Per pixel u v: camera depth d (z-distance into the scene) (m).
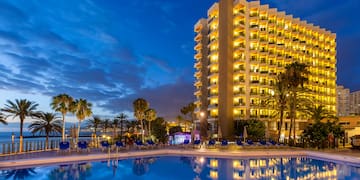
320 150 32.94
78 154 24.91
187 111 84.94
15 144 27.17
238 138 54.34
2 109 34.31
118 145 29.56
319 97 86.12
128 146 31.67
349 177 17.52
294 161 24.80
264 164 22.75
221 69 71.19
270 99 66.00
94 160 24.08
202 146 33.66
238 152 28.23
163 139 44.47
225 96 69.25
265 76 72.44
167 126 79.06
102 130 84.06
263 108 70.00
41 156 23.12
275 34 76.19
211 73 76.00
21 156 23.08
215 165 22.20
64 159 22.30
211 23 77.62
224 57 70.88
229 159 25.84
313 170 20.00
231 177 17.47
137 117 57.72
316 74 85.88
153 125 63.16
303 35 84.62
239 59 69.94
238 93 68.75
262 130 57.31
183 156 28.08
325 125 38.53
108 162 23.41
